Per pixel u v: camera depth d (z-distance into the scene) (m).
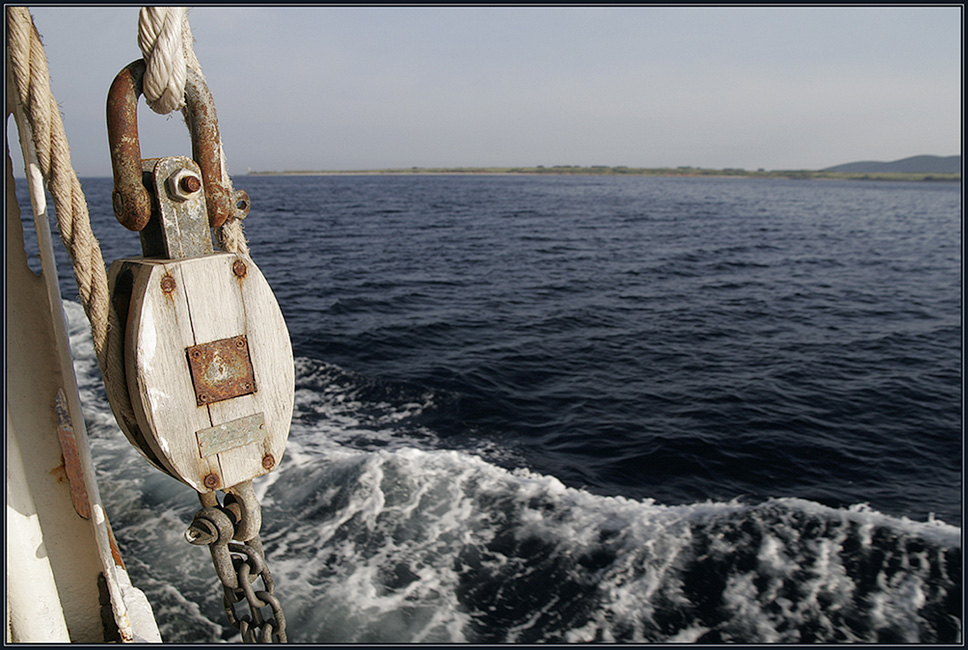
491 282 17.08
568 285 16.86
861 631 3.83
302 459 5.88
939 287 17.70
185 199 1.29
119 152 1.21
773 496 5.63
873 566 4.40
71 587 1.57
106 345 1.27
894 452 6.68
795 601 4.09
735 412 7.69
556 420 7.31
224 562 1.44
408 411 7.42
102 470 5.59
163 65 1.20
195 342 1.30
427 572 4.39
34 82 1.17
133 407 1.29
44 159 1.20
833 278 19.03
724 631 3.87
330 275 17.66
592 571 4.40
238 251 1.55
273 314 1.41
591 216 43.38
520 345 10.66
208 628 3.87
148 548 4.57
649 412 7.64
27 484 1.44
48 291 1.34
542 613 4.04
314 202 57.56
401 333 11.16
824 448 6.71
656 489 5.68
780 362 10.05
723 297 15.67
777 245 27.72
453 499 5.24
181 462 1.31
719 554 4.55
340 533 4.79
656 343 11.10
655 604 4.09
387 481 5.44
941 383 9.06
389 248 24.19
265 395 1.41
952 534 4.77
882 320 13.41
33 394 1.47
